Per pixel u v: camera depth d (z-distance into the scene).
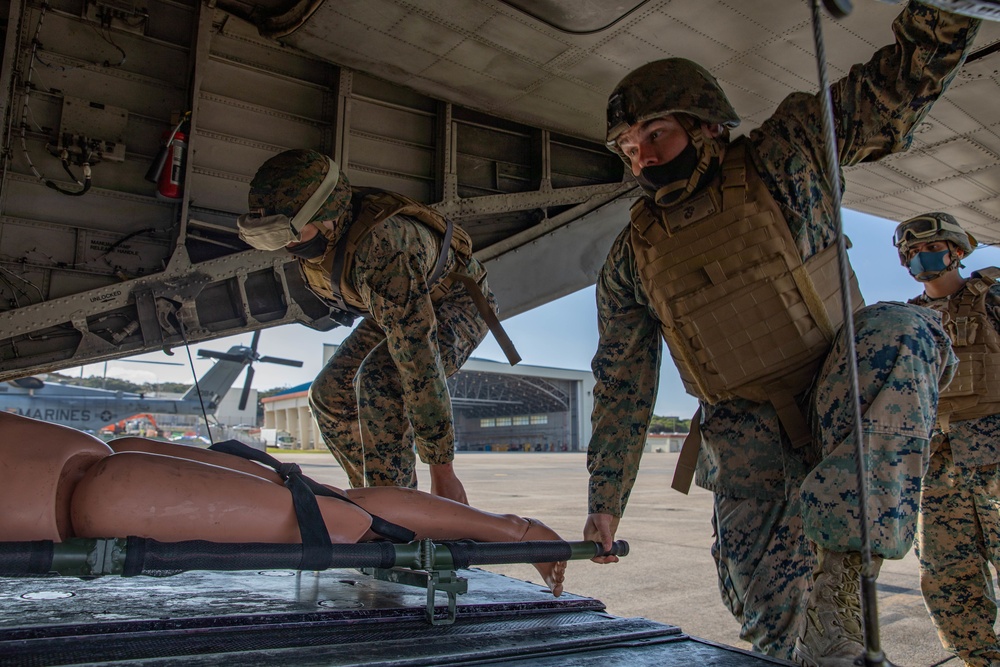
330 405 2.88
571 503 10.89
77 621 1.27
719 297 1.67
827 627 1.26
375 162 3.96
